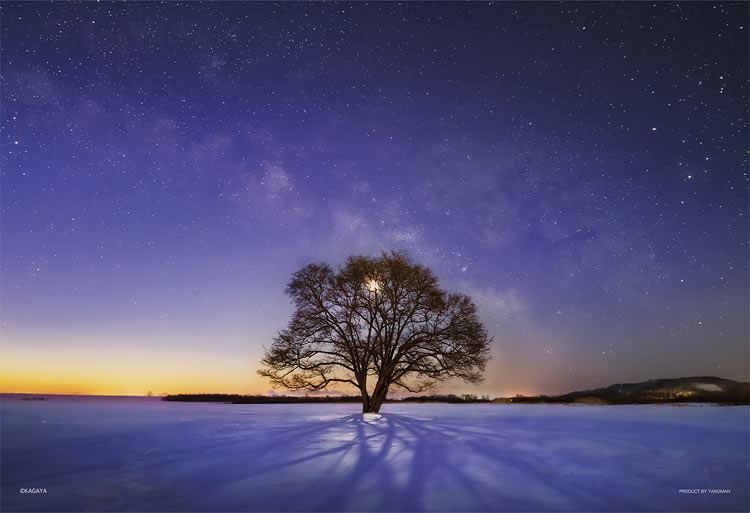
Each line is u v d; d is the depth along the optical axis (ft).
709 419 60.18
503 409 92.63
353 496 26.27
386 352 87.76
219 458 35.58
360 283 90.63
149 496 26.21
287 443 42.09
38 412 73.82
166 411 85.05
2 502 25.09
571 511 24.17
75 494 26.53
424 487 28.04
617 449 38.11
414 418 68.03
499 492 27.14
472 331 89.71
